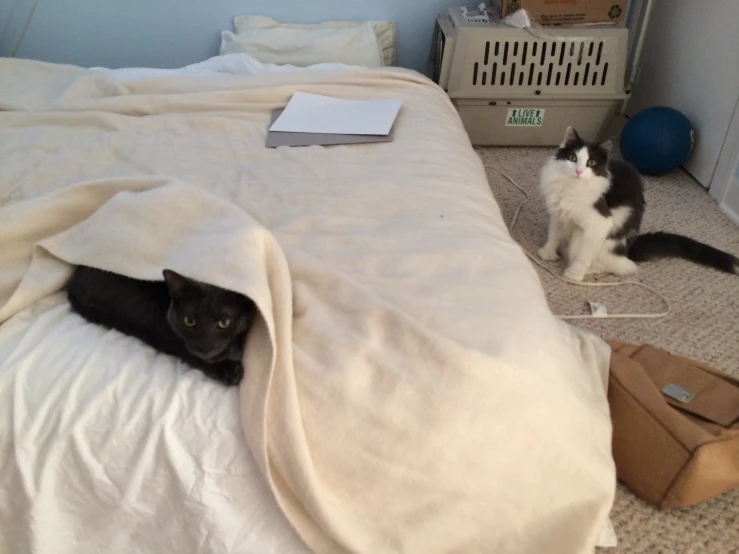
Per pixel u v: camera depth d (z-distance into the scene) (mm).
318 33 2051
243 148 1382
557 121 2168
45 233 1006
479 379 779
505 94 2090
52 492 796
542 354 848
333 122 1482
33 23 2082
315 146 1382
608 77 2070
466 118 2158
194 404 784
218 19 2131
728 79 1825
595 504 862
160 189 938
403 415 768
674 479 996
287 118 1509
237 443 768
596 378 1077
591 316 1478
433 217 1092
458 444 771
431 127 1479
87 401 779
